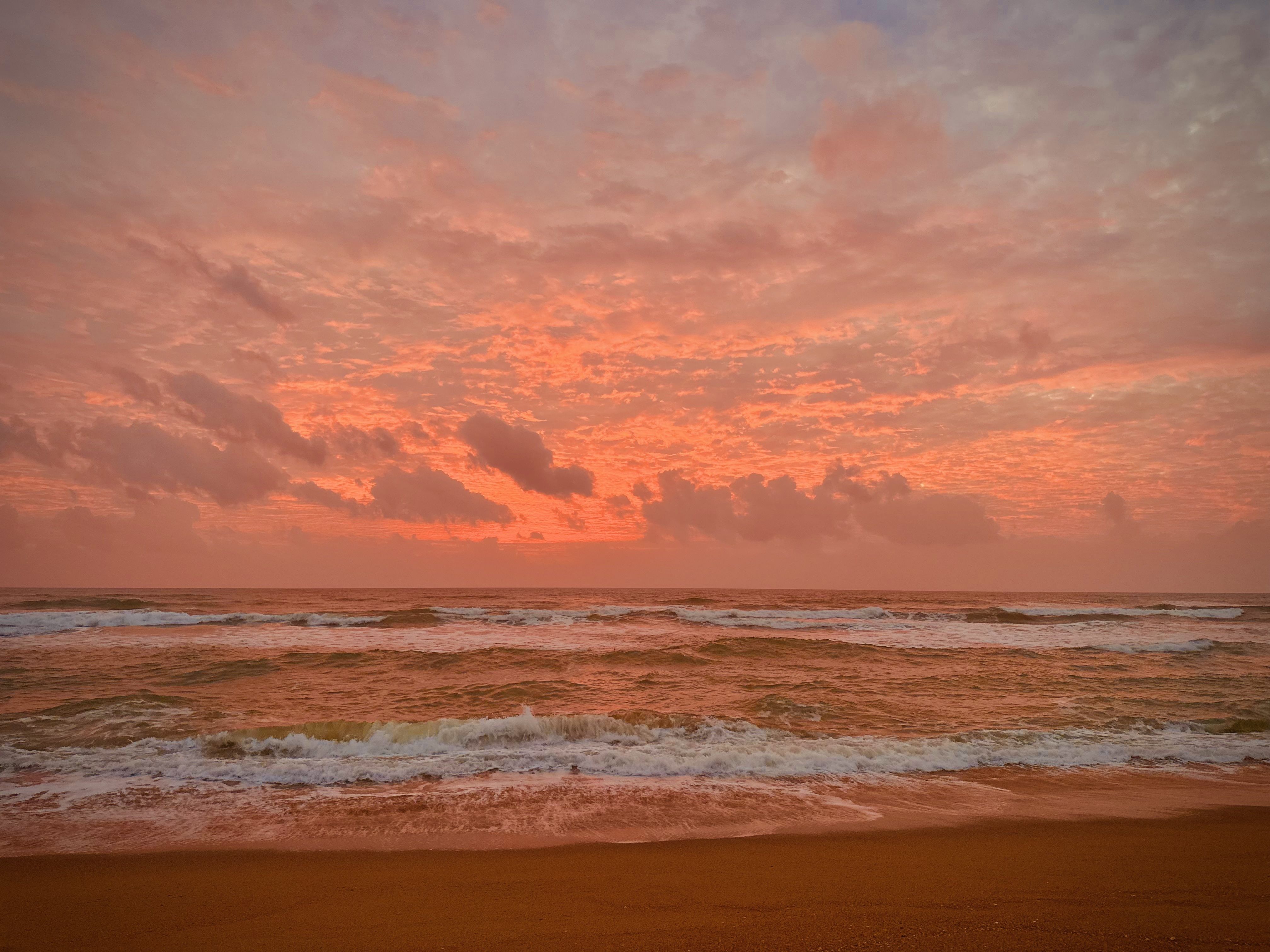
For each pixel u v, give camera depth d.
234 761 9.54
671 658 20.23
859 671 18.80
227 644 23.39
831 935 4.45
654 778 9.16
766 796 8.39
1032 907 4.96
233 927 4.71
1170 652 23.14
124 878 5.75
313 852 6.45
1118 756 10.38
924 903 5.05
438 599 64.81
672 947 4.27
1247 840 6.82
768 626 32.75
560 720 11.25
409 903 5.14
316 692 14.96
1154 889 5.36
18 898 5.29
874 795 8.46
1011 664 20.20
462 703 13.90
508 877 5.72
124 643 23.48
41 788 8.38
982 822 7.44
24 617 29.05
